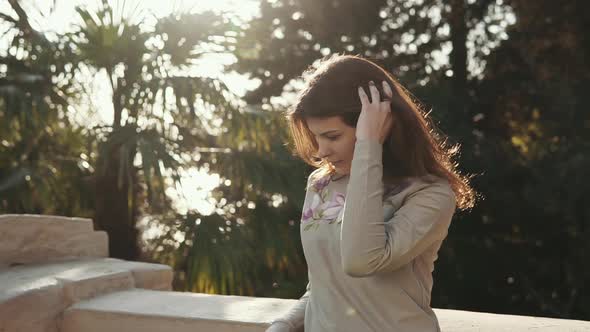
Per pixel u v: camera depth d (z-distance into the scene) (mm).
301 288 7113
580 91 10891
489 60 12359
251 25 5957
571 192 9922
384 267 1353
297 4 12211
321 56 12211
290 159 5766
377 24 12352
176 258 5266
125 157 5027
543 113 11555
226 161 5539
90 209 5652
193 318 2373
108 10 5441
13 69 5602
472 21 12461
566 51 12148
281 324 1650
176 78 5445
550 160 10609
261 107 5891
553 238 10688
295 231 6699
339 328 1468
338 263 1463
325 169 1620
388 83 1501
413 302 1440
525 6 11992
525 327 2402
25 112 5250
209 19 5578
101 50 5340
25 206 5266
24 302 2400
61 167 5660
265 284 7027
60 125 5816
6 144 5547
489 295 10383
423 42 12680
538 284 11078
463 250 10023
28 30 5660
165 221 5398
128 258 5438
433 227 1401
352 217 1345
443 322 2471
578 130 10844
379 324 1436
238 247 5188
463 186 1547
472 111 11852
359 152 1382
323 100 1443
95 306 2559
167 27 5469
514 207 10148
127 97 5340
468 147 9836
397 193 1461
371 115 1404
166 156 5074
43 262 3096
